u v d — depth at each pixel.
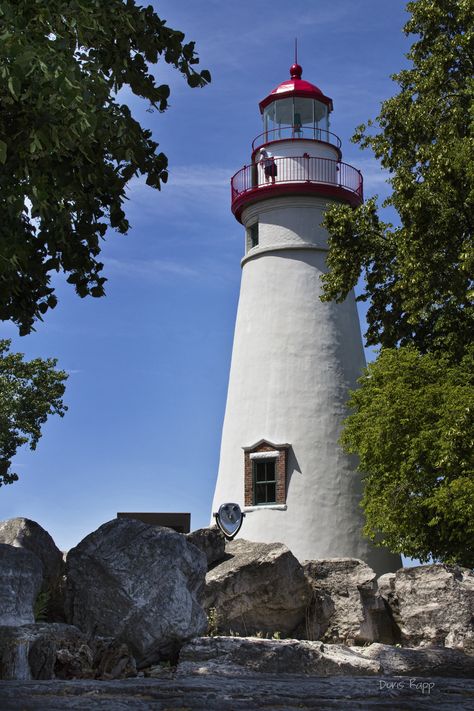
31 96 8.69
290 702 5.51
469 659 10.46
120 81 11.46
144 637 10.21
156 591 10.39
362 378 26.91
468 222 22.98
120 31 11.20
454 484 22.05
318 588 13.49
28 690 5.82
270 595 12.92
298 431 31.98
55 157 9.84
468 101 24.91
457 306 25.48
